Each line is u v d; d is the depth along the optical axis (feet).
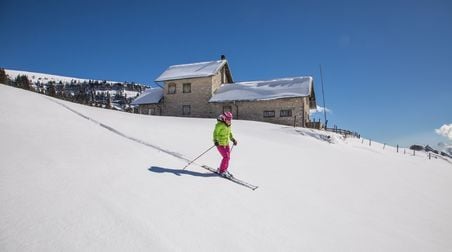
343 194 21.24
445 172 59.06
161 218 10.98
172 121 55.98
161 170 17.20
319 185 22.40
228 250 9.76
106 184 13.20
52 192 11.27
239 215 13.00
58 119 26.00
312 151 44.70
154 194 13.19
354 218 16.33
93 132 23.88
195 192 14.66
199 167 20.07
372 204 20.26
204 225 11.23
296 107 92.53
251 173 21.56
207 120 69.10
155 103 112.78
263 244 10.75
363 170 35.86
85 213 10.10
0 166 12.80
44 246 7.82
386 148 92.02
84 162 15.74
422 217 19.75
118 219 10.14
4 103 26.58
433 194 29.55
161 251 8.77
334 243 12.31
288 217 14.15
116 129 27.55
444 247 14.88
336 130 96.27
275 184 19.80
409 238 15.05
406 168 49.14
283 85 100.07
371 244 13.14
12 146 15.98
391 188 27.73
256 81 109.81
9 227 8.36
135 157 18.81
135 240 9.05
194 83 108.37
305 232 12.78
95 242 8.48
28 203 10.02
